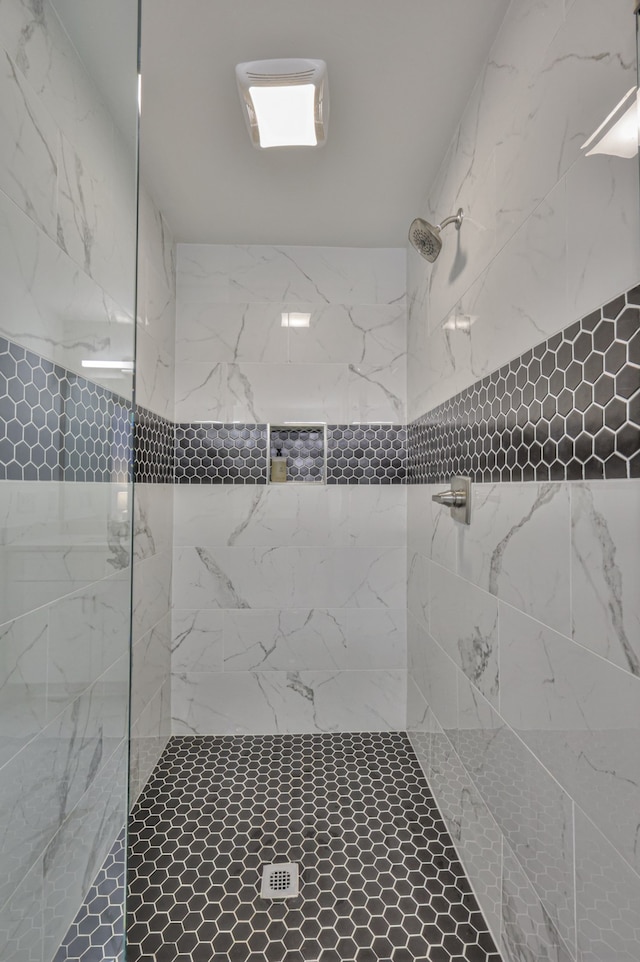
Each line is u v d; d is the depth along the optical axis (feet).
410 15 4.01
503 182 3.97
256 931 4.30
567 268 3.00
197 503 7.64
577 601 2.90
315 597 7.71
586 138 2.80
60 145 3.53
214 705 7.57
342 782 6.37
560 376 3.07
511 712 3.79
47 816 3.39
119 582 4.32
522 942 3.59
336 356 7.80
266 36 4.22
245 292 7.75
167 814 5.78
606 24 2.61
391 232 7.42
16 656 3.11
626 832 2.47
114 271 4.23
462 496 4.83
